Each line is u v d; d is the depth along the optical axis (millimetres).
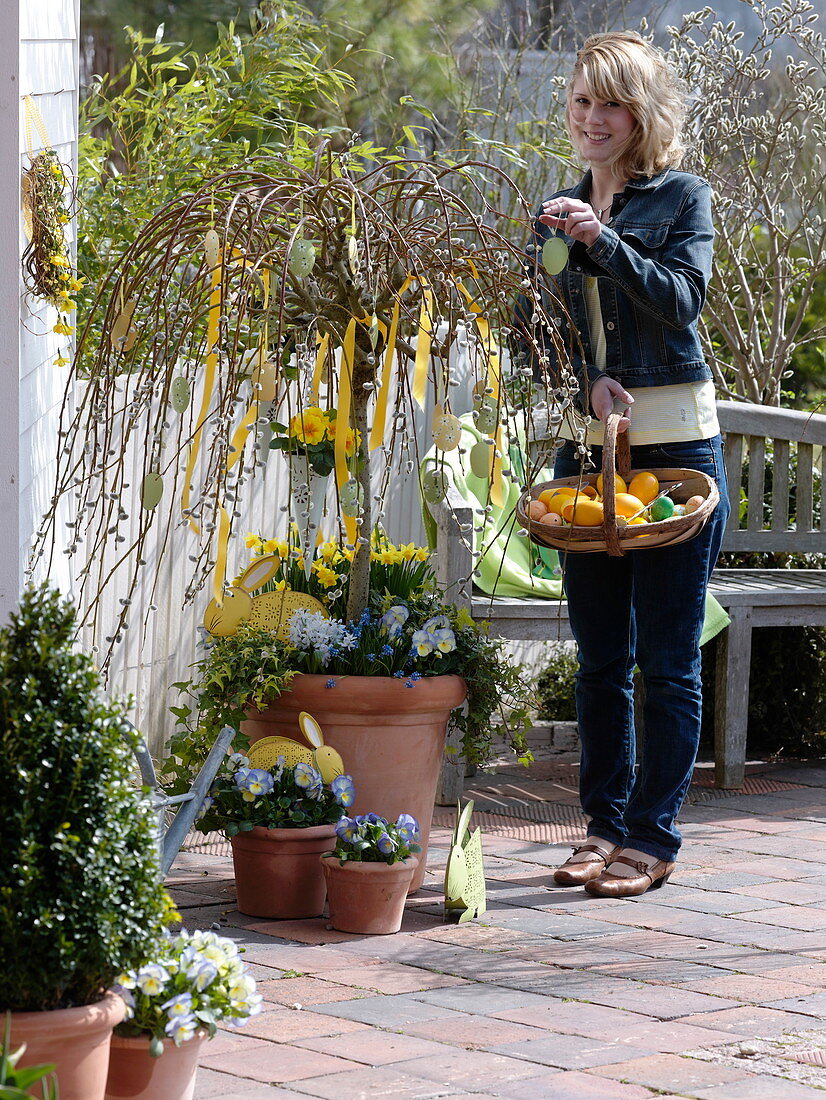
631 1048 2744
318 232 3570
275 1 6492
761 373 7418
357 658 3852
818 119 7797
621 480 3949
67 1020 1999
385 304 3635
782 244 7750
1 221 3156
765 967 3328
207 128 5898
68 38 3887
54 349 3848
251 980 2338
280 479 5469
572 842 4707
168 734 4957
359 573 3955
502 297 3637
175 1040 2188
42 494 3684
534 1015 2947
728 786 5559
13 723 2037
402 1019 2906
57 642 2113
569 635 5359
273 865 3662
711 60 7164
